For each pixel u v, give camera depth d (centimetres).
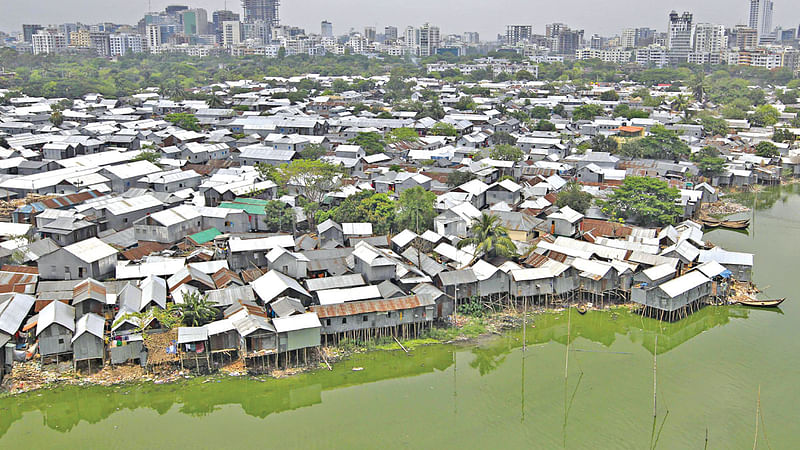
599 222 12031
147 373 7450
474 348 8319
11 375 7300
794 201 15912
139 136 19612
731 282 10119
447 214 11831
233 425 6738
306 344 7631
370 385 7481
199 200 12506
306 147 17450
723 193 16662
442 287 8925
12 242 9950
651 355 8238
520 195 13912
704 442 6525
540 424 6819
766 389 7444
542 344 8481
